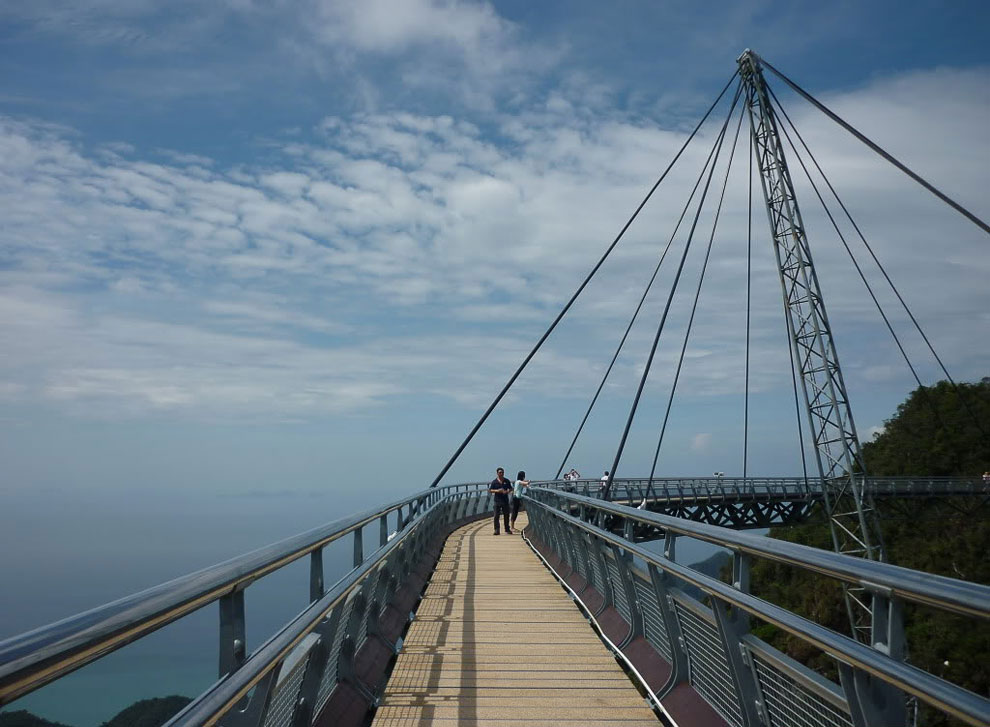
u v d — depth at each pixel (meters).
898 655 2.52
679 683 5.86
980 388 81.38
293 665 3.98
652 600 6.81
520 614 10.54
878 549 44.00
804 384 46.50
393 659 7.94
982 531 52.47
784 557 3.26
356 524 5.69
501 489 25.86
